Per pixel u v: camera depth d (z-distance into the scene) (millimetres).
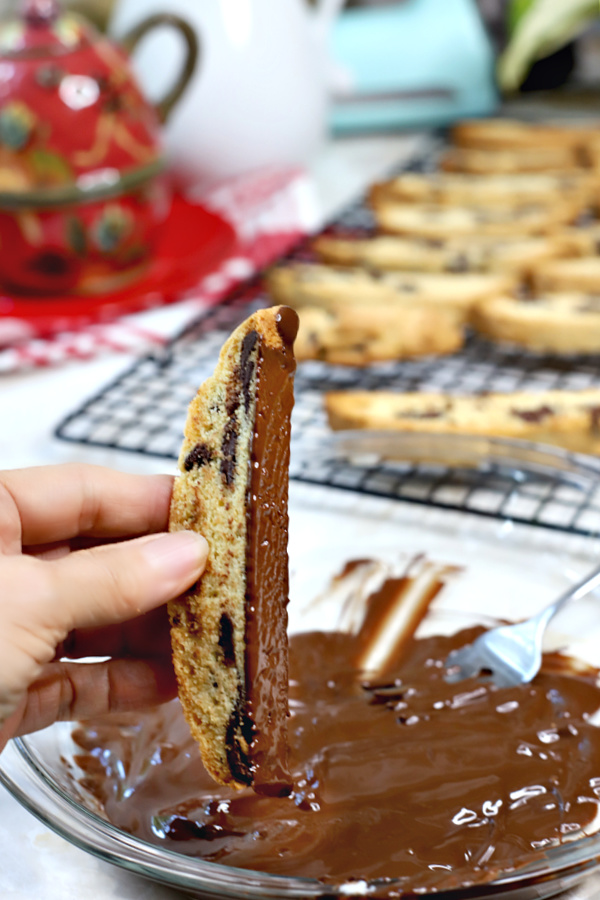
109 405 712
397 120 1262
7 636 441
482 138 1145
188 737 494
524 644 520
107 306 821
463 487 635
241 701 453
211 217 966
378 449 630
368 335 740
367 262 862
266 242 939
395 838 454
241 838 456
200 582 456
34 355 769
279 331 448
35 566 448
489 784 471
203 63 996
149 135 839
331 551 583
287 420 454
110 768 483
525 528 603
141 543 453
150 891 466
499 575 568
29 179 781
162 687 504
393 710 503
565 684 509
